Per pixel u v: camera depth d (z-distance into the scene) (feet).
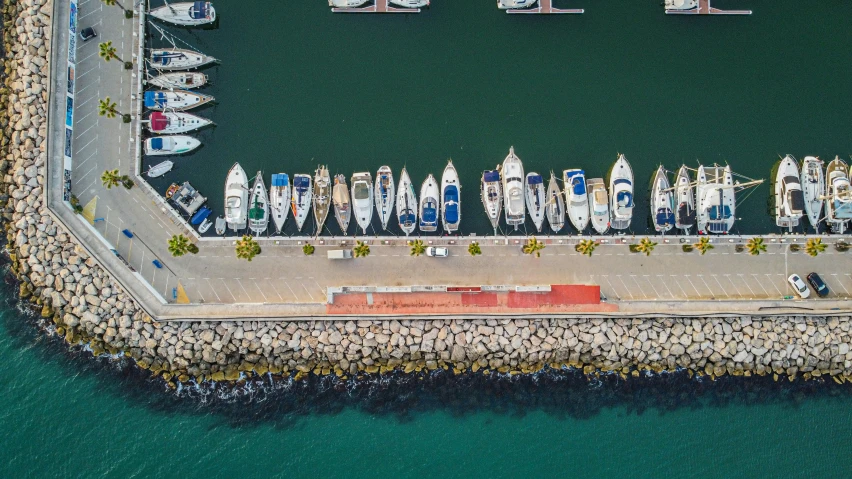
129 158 269.64
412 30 284.61
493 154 279.28
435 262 269.85
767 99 284.20
